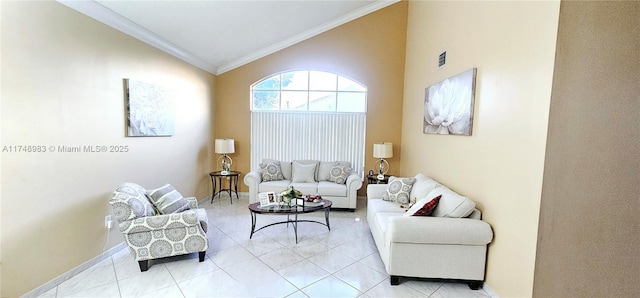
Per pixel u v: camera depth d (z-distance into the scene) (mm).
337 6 4762
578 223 1196
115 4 2775
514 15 2154
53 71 2307
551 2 1776
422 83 4336
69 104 2453
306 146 5602
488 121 2494
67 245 2469
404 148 5223
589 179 1171
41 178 2242
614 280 1136
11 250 2061
